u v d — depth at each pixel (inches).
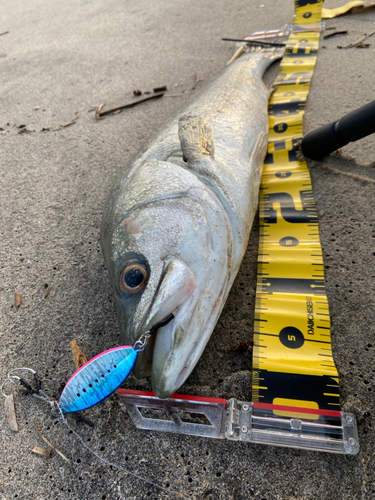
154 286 7.9
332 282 11.0
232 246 9.9
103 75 24.3
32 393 9.8
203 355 10.1
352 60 19.6
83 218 14.7
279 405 8.7
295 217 12.9
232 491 7.9
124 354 7.5
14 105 23.1
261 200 13.7
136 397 9.3
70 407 7.7
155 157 11.4
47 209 15.4
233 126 13.2
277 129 16.6
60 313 11.7
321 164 14.6
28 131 20.3
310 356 9.4
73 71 25.5
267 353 9.6
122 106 20.6
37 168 17.6
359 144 14.8
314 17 23.3
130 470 8.4
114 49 27.1
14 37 32.9
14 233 14.6
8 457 9.0
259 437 8.3
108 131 19.1
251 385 9.2
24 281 12.9
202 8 30.0
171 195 9.0
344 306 10.5
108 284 12.2
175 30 27.7
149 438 8.8
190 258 8.4
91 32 30.6
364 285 10.8
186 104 15.9
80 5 37.1
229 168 11.2
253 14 27.1
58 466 8.7
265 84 19.8
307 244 12.0
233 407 8.8
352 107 16.6
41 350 10.9
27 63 27.8
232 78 17.0
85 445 8.9
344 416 8.3
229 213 10.2
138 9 32.7
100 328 11.1
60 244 13.9
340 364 9.3
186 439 8.7
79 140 18.9
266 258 11.9
